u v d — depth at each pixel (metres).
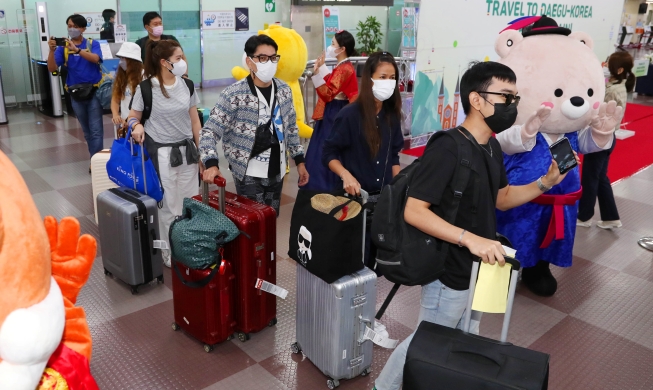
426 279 2.02
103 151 4.53
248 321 3.02
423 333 1.93
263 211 2.92
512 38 3.57
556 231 3.43
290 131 3.40
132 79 4.16
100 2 9.65
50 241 1.44
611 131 3.48
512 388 1.68
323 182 4.41
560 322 3.47
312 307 2.71
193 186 3.84
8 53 9.16
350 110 3.01
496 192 2.08
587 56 3.44
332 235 2.44
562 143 2.20
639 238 4.85
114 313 3.33
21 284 1.16
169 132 3.63
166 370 2.81
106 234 3.55
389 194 2.04
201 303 2.89
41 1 9.15
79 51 5.70
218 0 10.93
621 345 3.24
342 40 5.08
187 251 2.76
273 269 3.05
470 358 1.80
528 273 3.88
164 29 10.45
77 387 1.44
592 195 4.92
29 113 8.98
